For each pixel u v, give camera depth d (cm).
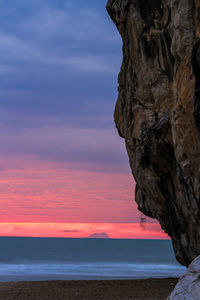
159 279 2344
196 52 1217
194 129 1328
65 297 1641
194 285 775
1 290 1809
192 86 1312
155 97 1767
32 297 1628
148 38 1766
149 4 1752
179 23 1395
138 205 2369
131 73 1964
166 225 2028
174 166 1723
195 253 1811
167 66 1678
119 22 2091
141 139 1838
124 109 2100
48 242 15612
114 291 1828
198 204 1536
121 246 12294
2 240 17588
